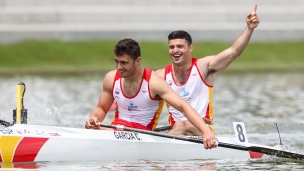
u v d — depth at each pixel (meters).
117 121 33.94
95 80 86.19
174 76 35.81
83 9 120.25
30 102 51.34
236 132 34.78
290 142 40.38
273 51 117.19
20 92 33.47
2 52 105.44
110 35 114.69
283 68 107.56
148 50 111.00
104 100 34.06
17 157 30.83
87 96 67.19
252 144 34.69
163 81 32.69
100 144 32.41
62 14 118.44
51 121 42.44
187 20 122.94
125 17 121.00
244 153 34.81
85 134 32.44
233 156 34.69
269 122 49.56
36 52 107.19
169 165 32.12
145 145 33.28
